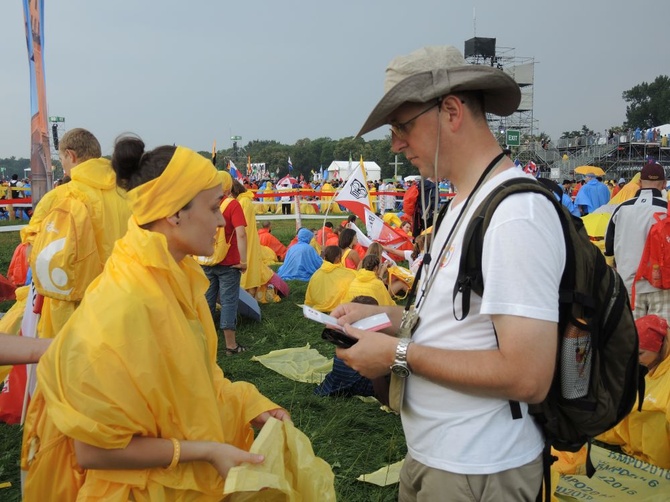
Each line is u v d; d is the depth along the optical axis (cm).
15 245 1591
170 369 201
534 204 170
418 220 1326
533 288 164
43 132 1017
